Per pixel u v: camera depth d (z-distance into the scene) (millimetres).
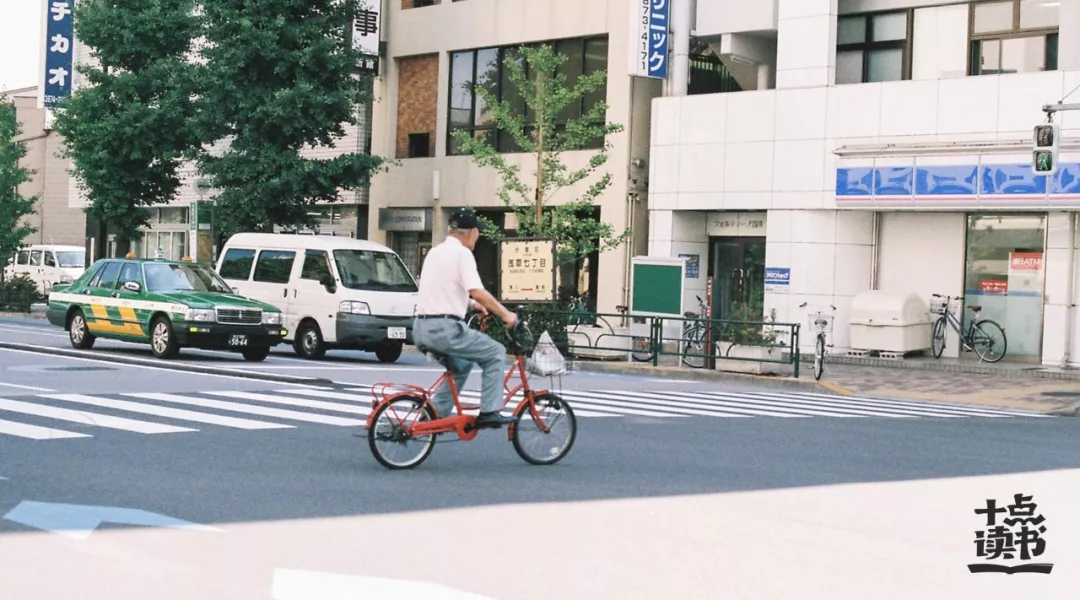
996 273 25547
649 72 28812
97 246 48688
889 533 7949
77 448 10672
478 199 33625
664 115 28922
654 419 14688
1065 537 8008
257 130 31359
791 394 20328
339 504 8375
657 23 28812
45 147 58844
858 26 27078
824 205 26547
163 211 45094
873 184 25609
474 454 11055
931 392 21000
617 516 8211
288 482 9227
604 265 30844
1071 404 19484
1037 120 23906
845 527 8102
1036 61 24781
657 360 23875
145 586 6074
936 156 24844
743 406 17266
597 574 6559
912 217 26578
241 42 30781
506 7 33031
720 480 9969
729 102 27906
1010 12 25125
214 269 24906
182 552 6816
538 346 10477
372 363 23109
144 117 34812
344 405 14789
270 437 11797
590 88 28500
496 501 8656
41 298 46750
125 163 35906
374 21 34188
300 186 31359
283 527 7551
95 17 35031
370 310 23078
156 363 19688
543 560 6852
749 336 22953
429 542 7230
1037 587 6621
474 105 33938
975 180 24328
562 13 31688
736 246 29234
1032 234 25047
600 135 29891
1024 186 23766
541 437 10539
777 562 6996
